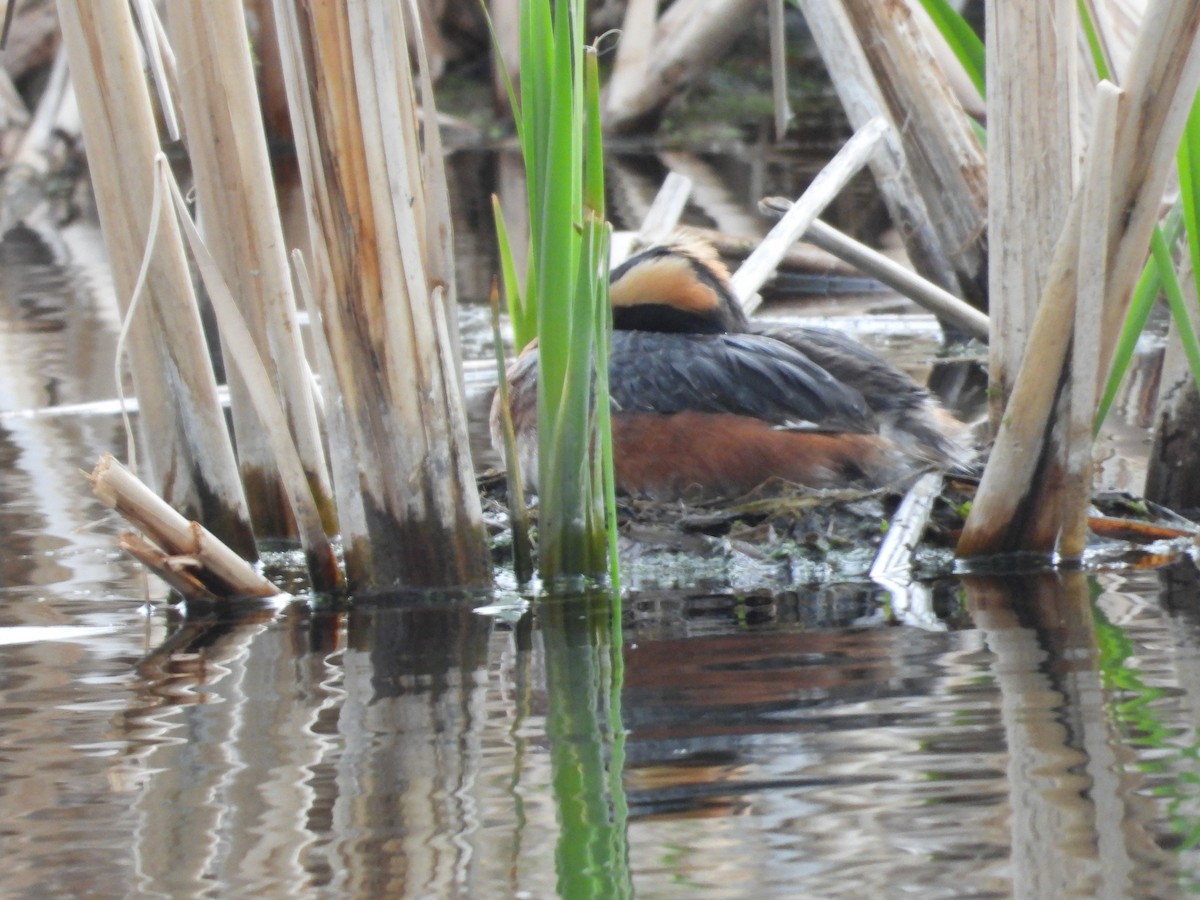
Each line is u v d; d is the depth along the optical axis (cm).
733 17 3044
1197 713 580
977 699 611
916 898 435
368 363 855
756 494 1016
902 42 1549
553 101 788
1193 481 995
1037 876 445
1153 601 780
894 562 884
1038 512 893
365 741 589
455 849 480
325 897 448
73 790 543
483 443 1280
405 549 876
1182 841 463
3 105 2925
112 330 1808
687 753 560
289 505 1069
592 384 871
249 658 731
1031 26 972
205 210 1005
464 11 3331
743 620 773
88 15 888
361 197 827
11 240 2541
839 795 512
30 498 1120
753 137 3169
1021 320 1022
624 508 1002
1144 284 863
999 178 1012
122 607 848
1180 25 797
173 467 959
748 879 452
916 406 1062
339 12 798
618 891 445
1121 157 825
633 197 2530
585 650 722
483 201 2667
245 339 853
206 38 970
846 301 1912
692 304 1119
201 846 489
